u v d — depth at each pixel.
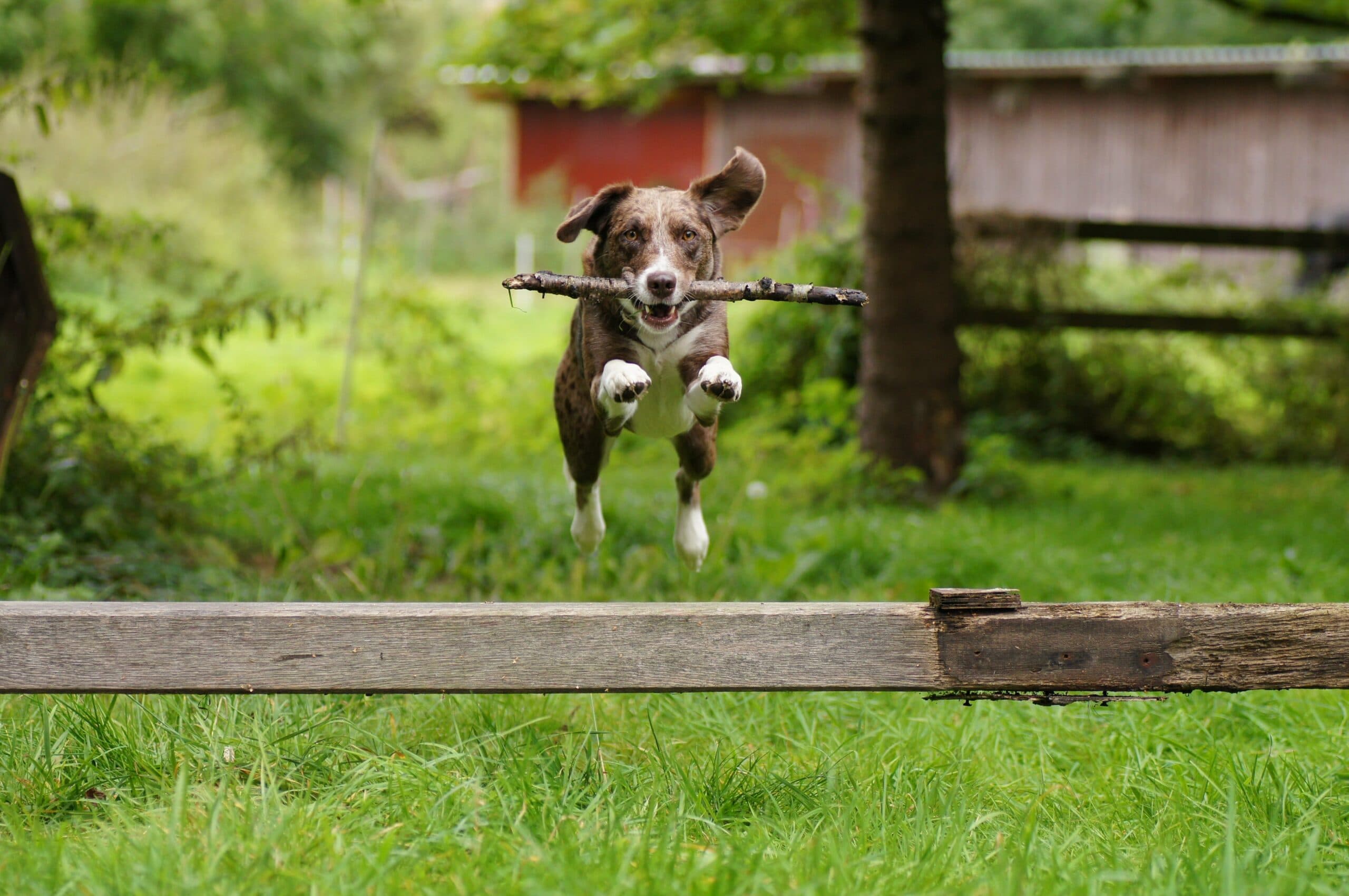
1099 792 4.44
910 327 10.14
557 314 22.81
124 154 27.50
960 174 15.76
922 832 3.84
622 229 4.64
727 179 4.89
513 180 32.69
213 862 3.27
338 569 7.45
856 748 4.84
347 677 3.65
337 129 41.38
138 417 13.47
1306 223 27.94
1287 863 3.60
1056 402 13.64
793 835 3.78
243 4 37.38
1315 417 13.33
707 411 4.47
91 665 3.60
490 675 3.68
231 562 6.75
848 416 12.31
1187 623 3.76
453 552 7.57
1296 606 3.79
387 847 3.40
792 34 13.64
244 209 28.05
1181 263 14.55
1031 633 3.74
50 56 25.20
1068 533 8.89
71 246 7.70
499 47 13.28
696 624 3.71
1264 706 5.32
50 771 3.99
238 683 3.63
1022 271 12.77
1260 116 28.11
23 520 7.02
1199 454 13.58
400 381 14.21
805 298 4.18
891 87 10.02
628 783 4.23
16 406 6.25
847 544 8.08
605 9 12.72
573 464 5.26
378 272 22.61
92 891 3.19
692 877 3.29
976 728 4.99
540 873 3.30
